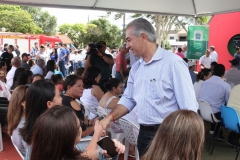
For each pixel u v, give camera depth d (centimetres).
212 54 991
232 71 604
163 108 199
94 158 172
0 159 366
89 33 3544
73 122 140
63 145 137
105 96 352
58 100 204
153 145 123
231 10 701
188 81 193
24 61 773
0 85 420
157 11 759
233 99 395
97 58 519
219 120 414
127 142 326
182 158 116
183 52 1235
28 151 190
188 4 700
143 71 209
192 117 120
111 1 652
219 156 402
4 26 3119
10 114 230
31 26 3259
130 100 229
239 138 458
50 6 648
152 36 201
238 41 1120
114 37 3475
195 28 962
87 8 684
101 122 214
